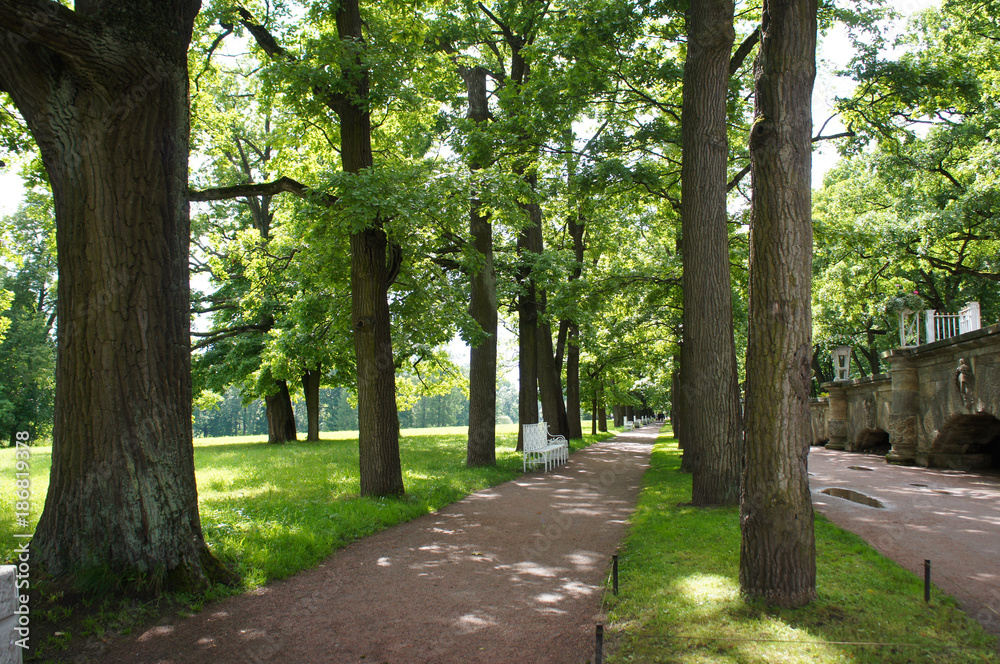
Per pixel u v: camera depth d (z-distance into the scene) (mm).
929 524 7422
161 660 4035
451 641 4371
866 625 4172
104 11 5016
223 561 5910
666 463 15836
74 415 5109
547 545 7191
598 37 11875
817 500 9211
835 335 29703
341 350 14734
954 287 26219
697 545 6516
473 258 12086
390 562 6488
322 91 9883
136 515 5098
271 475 13281
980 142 20375
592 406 35500
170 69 5465
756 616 4398
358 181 8430
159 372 5352
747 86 14156
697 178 10023
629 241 23875
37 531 5137
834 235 16641
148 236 5332
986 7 19125
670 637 4164
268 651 4199
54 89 5016
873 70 12594
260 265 15172
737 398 9625
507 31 17047
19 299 40094
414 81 11266
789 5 4672
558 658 4059
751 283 4820
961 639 3947
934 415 14039
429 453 19938
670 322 21203
